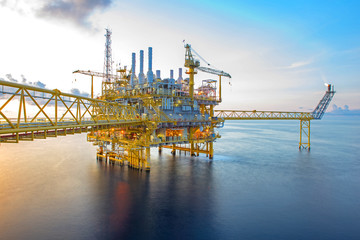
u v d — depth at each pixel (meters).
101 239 28.02
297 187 46.06
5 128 24.47
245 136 144.88
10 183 46.19
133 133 62.44
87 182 47.62
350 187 46.25
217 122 71.19
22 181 47.47
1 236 27.91
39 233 28.81
